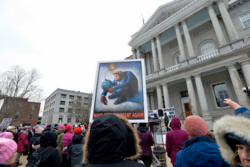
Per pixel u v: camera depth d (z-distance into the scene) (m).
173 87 17.41
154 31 17.72
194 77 13.30
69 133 4.59
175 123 3.07
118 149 1.00
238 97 10.08
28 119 36.94
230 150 1.11
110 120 1.11
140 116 3.41
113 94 3.75
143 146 3.50
